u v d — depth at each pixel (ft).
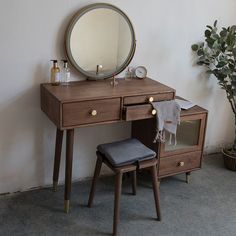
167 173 8.64
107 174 9.45
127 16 8.27
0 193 8.27
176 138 8.70
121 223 7.45
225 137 11.26
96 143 9.06
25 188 8.52
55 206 7.94
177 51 9.40
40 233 7.04
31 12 7.36
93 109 7.06
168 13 8.90
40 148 8.39
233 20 9.93
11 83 7.64
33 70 7.76
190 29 9.36
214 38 8.92
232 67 9.24
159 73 9.37
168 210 7.99
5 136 7.94
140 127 8.79
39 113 8.12
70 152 7.30
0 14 7.11
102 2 8.00
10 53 7.43
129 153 7.13
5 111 7.77
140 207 8.05
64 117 6.82
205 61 9.53
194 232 7.31
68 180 7.48
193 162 8.92
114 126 9.14
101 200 8.24
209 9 9.43
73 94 7.12
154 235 7.15
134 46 8.56
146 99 7.57
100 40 8.13
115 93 7.32
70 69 8.14
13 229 7.11
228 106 10.87
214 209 8.13
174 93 7.87
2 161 8.08
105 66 8.38
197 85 10.09
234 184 9.29
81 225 7.34
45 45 7.71
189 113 8.36
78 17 7.69
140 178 9.27
